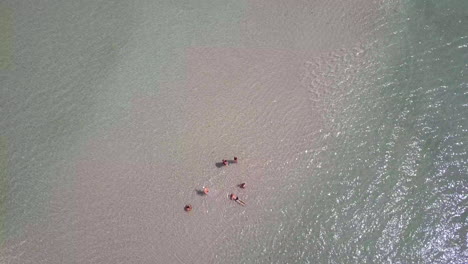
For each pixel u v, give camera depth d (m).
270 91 18.64
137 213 16.56
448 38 19.00
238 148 17.56
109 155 17.69
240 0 20.80
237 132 17.89
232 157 17.38
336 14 20.12
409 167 16.80
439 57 18.67
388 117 17.77
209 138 17.83
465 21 19.30
